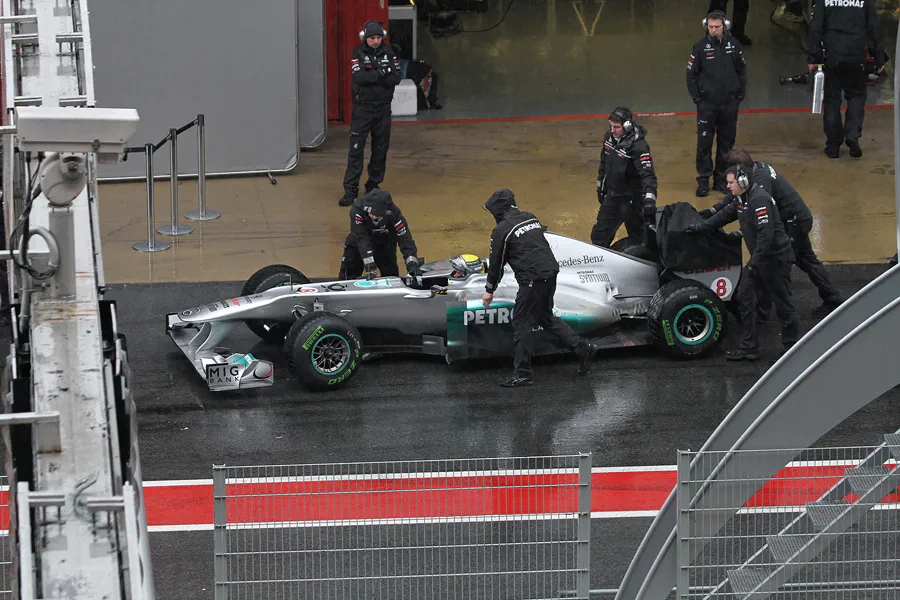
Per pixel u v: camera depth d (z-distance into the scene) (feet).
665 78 258.57
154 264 169.89
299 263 170.50
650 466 117.60
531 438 123.13
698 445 122.11
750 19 295.48
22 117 57.41
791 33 283.18
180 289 161.58
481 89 250.78
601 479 115.03
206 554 102.53
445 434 123.95
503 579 96.32
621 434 124.16
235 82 201.46
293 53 202.28
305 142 217.56
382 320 136.98
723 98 189.78
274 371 138.72
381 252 147.54
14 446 59.88
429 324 137.28
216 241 178.29
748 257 174.19
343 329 132.05
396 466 115.65
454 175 203.92
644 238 152.97
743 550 95.81
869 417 126.41
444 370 139.85
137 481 55.83
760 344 146.10
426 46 279.08
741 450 77.51
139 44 196.34
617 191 158.81
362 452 119.85
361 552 99.09
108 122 58.39
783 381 83.46
